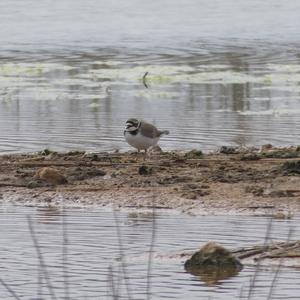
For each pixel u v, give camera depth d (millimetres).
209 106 35750
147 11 85188
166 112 34312
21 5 89938
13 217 20250
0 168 24547
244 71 46656
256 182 22703
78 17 80000
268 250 17375
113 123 31984
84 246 17969
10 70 48125
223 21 76312
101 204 21250
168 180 22953
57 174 22953
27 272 16484
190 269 16641
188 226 19328
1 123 32156
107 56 53531
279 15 81250
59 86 41906
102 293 15391
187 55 53531
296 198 21328
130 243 18094
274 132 30266
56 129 30984
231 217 20047
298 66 48531
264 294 15391
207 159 25297
